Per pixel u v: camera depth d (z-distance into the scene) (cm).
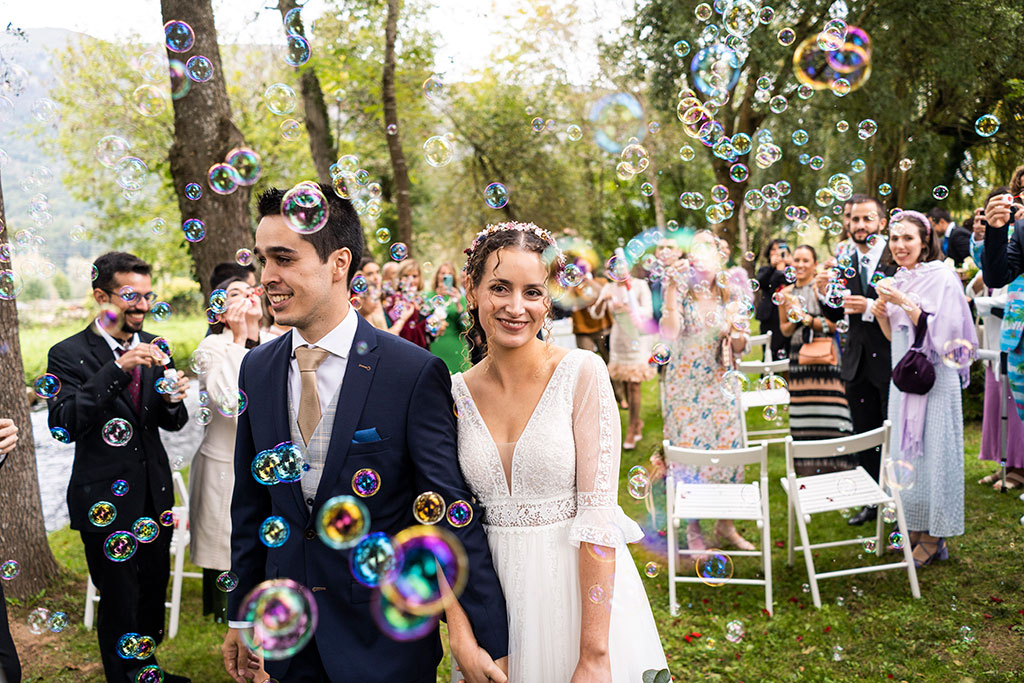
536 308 162
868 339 399
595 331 695
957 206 1231
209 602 343
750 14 442
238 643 174
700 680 280
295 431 164
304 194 157
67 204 1445
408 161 1559
